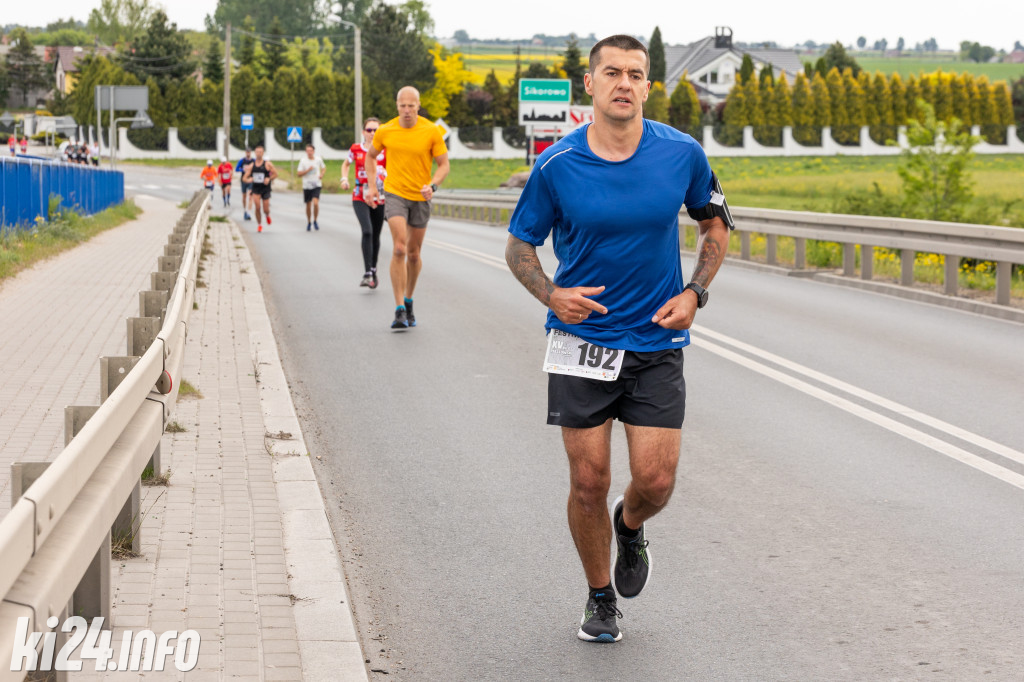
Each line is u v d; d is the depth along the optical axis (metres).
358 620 5.73
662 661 5.25
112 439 4.77
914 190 28.48
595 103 5.17
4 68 198.25
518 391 11.16
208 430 8.89
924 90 111.44
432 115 120.12
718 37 157.38
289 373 12.02
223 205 50.66
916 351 13.47
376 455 8.87
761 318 16.12
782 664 5.19
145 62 124.44
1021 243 16.27
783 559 6.57
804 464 8.57
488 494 7.88
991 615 5.74
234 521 6.69
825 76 121.62
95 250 24.84
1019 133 110.94
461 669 5.16
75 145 79.88
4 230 23.19
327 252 26.17
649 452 5.23
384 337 14.29
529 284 5.22
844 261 21.03
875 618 5.71
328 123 100.56
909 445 9.12
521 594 6.09
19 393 9.89
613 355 5.16
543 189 5.23
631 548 5.70
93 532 4.20
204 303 16.14
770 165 98.00
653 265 5.21
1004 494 7.80
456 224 39.44
